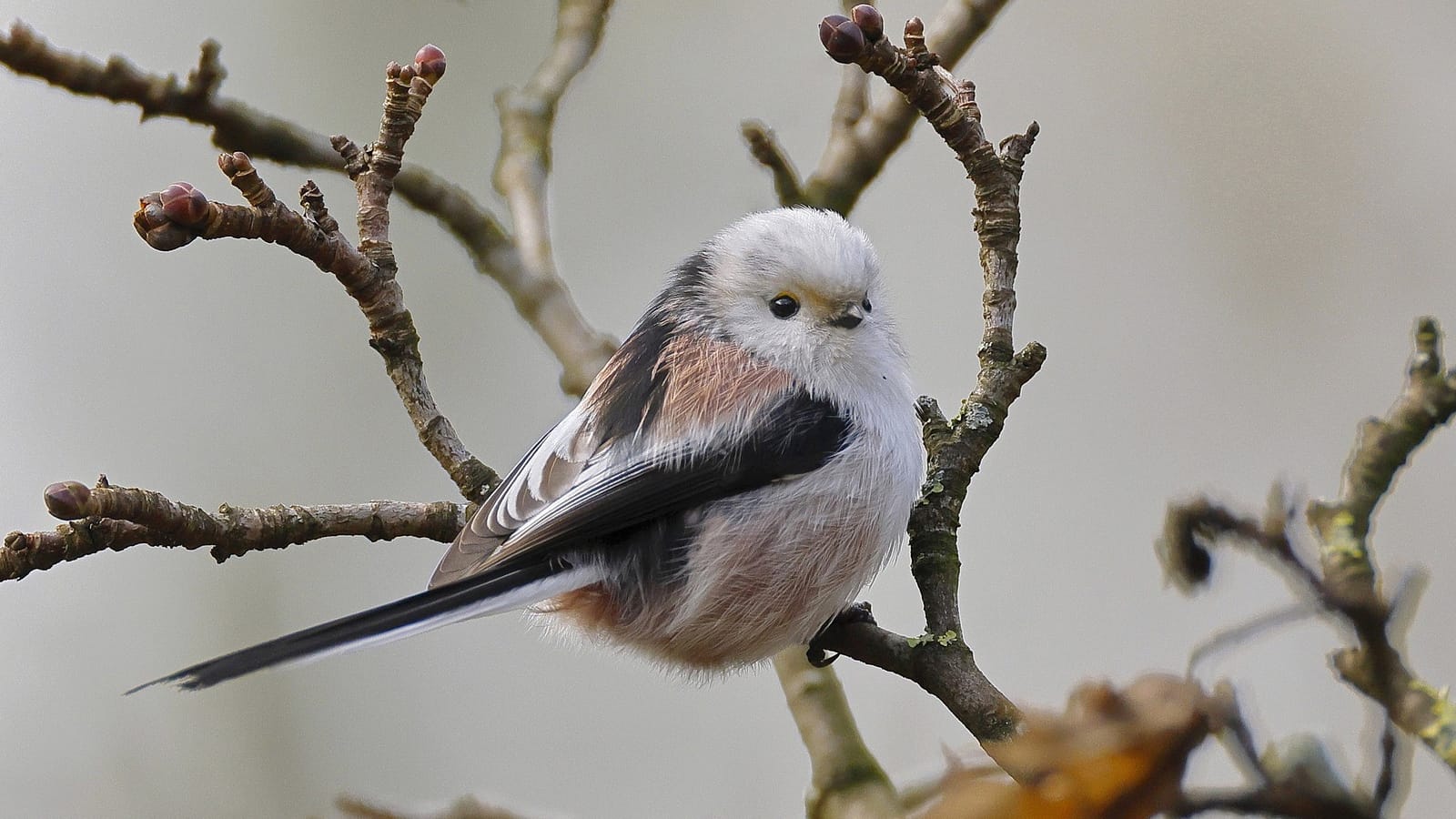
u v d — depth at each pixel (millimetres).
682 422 7309
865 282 7551
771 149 9406
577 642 7777
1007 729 6176
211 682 5738
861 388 7484
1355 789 4551
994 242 7242
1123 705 4211
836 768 7594
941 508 6938
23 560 6047
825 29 6652
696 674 7902
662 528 7215
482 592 6652
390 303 7203
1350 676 4973
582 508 7105
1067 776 4133
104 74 8336
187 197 6273
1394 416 5930
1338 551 5422
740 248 7801
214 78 8617
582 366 9211
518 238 9812
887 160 9656
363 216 7148
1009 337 7301
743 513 7180
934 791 7559
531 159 10148
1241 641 4938
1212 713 4152
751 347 7590
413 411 7371
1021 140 7238
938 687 6441
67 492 6023
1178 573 5520
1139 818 4102
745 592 7238
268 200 6594
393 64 7066
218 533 6547
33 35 8203
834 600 7281
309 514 6902
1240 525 5363
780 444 7195
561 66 10578
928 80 6875
